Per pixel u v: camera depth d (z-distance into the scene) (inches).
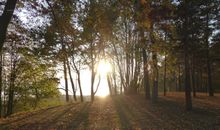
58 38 527.5
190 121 637.3
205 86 2262.6
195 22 859.4
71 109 872.9
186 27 791.7
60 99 1376.7
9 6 415.2
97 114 752.3
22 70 1034.7
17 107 1183.6
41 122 628.1
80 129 549.6
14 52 880.3
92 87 1268.5
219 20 1160.8
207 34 1186.0
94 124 604.7
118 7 412.5
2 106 1119.0
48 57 625.9
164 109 844.0
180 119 666.2
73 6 447.5
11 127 564.1
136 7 408.8
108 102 1078.4
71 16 465.7
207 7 879.1
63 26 484.1
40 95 1203.2
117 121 641.0
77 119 670.5
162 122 625.9
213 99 1134.4
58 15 475.2
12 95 1104.8
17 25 542.9
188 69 815.7
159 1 456.8
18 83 1089.4
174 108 865.5
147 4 409.4
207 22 1135.6
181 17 768.3
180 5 761.0
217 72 1844.2
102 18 432.1
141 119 667.4
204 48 1215.6
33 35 532.4
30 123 613.9
